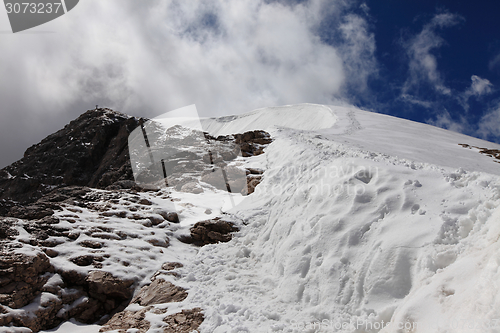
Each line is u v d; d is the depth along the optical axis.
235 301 4.61
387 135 21.45
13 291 4.16
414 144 17.55
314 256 4.86
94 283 4.80
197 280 5.34
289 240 5.55
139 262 5.60
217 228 7.07
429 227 4.07
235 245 6.55
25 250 4.65
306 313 4.08
